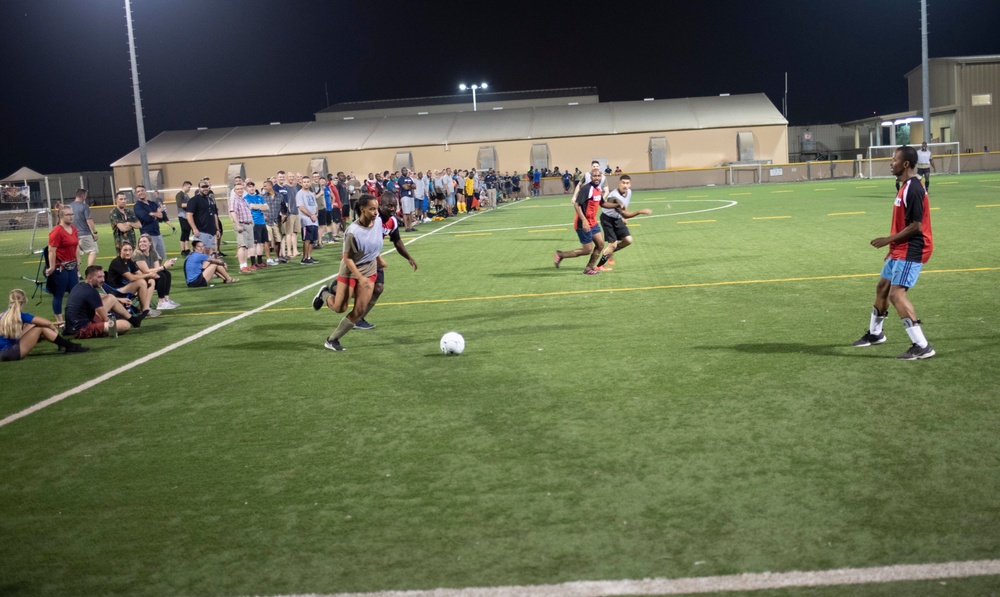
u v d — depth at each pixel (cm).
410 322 967
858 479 435
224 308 1168
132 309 1079
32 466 528
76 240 1125
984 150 5369
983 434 492
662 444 503
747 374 653
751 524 389
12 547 408
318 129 6016
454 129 5847
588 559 364
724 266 1301
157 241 1584
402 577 357
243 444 548
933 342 725
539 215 3003
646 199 3716
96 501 462
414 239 2184
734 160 5631
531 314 977
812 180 4928
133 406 660
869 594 326
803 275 1163
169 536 411
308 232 1716
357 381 698
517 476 464
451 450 513
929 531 374
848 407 556
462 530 399
